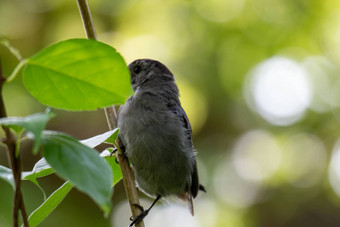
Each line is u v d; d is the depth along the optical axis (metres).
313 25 12.48
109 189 2.78
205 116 12.34
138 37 11.95
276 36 12.50
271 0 12.30
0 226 8.24
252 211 12.58
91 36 4.93
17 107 10.14
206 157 12.49
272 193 12.86
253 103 12.62
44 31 11.41
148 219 11.64
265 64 12.61
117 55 3.08
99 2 11.64
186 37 12.13
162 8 12.01
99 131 11.12
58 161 2.82
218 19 12.27
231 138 12.76
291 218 12.72
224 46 12.30
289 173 12.88
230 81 12.34
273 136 12.92
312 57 12.71
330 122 12.82
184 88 11.98
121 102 3.22
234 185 12.52
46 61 3.03
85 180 2.76
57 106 3.22
